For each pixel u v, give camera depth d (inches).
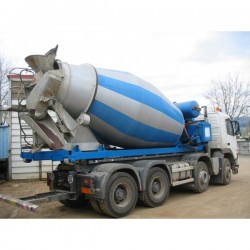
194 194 350.9
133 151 297.1
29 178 490.0
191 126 388.2
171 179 313.4
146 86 298.7
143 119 288.7
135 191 264.5
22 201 216.8
